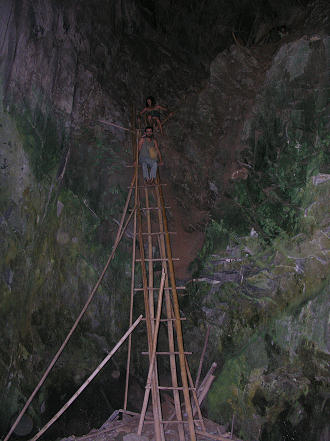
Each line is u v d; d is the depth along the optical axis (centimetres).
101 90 736
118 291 672
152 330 538
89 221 659
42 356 563
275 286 545
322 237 491
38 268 580
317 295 481
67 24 669
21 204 566
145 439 505
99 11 767
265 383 504
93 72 724
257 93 661
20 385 534
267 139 609
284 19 916
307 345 473
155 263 711
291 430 462
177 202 777
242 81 755
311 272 500
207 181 742
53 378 568
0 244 539
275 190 577
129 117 781
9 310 539
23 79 578
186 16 937
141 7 891
